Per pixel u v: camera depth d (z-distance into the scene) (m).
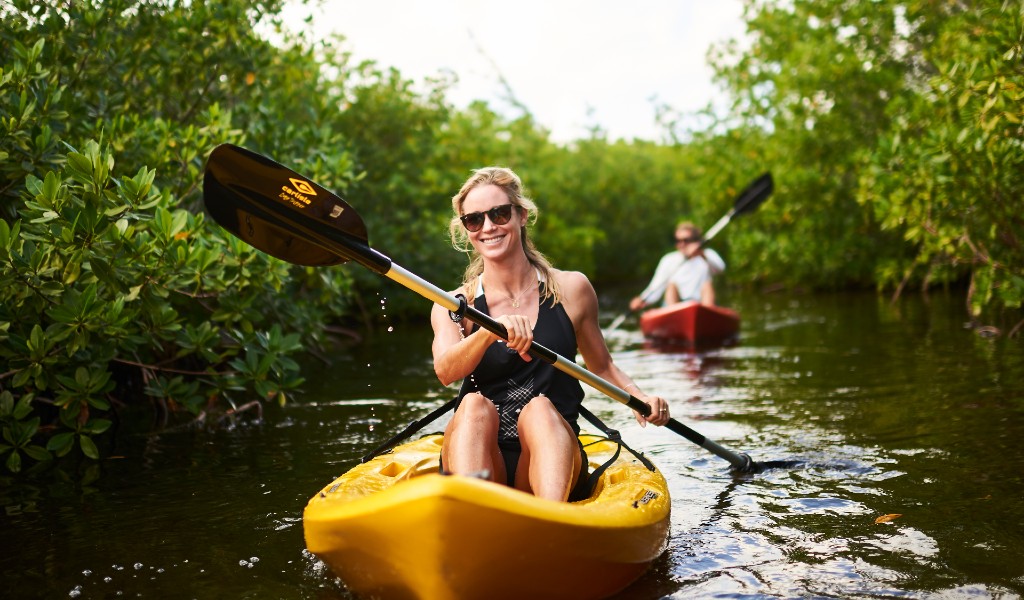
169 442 4.53
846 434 4.21
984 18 8.00
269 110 6.59
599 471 2.79
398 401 5.60
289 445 4.38
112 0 5.51
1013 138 6.38
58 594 2.51
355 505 2.11
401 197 11.86
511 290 2.97
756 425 4.54
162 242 4.14
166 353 5.69
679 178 23.23
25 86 4.29
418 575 2.04
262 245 3.06
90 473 3.93
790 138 14.02
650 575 2.51
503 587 2.08
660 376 6.44
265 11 6.84
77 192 3.98
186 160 5.27
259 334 5.00
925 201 7.01
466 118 16.50
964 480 3.34
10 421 3.95
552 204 22.22
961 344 6.88
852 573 2.48
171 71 6.30
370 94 11.79
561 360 2.81
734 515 3.07
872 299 12.38
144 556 2.81
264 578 2.59
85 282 3.96
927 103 7.79
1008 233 6.86
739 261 15.84
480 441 2.49
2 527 3.15
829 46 13.11
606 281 23.98
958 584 2.37
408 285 2.84
